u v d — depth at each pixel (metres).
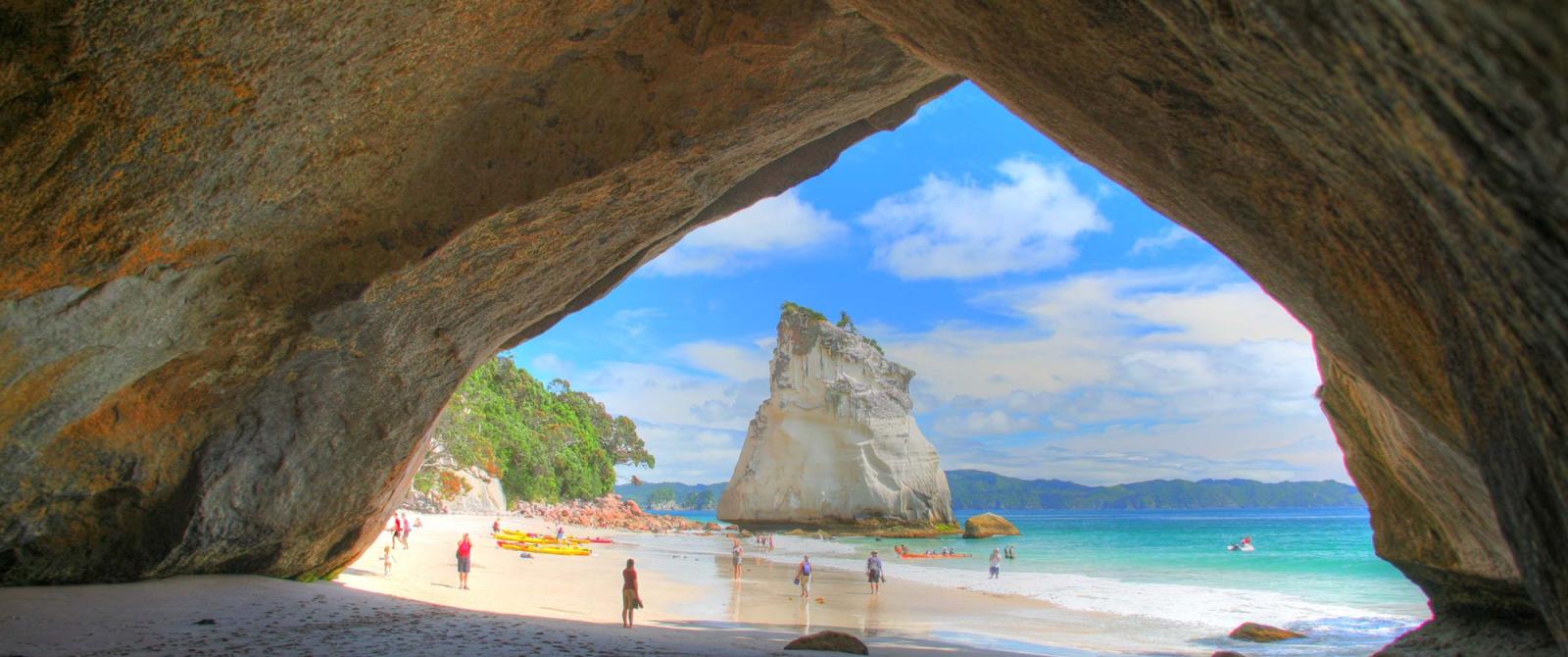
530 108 10.62
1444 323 3.62
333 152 9.66
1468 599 10.73
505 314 13.42
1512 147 1.95
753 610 21.23
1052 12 4.97
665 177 11.77
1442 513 9.79
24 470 10.27
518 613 16.59
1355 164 3.56
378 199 10.51
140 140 8.10
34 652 8.28
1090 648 15.88
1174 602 25.06
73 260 8.48
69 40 7.17
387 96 9.43
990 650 15.12
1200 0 3.18
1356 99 2.69
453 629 12.40
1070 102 5.87
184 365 11.07
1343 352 5.96
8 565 10.99
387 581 19.62
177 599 11.73
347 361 12.15
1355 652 15.46
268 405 12.15
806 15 10.26
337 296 10.95
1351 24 2.32
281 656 9.05
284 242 10.36
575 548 38.56
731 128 11.32
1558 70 1.61
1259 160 4.74
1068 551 58.62
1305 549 60.34
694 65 10.63
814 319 77.44
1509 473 3.12
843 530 72.50
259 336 11.12
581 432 90.25
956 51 6.46
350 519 14.56
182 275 9.67
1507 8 1.61
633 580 15.68
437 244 10.93
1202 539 77.94
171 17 7.36
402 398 13.41
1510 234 2.23
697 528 76.06
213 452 12.02
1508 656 9.74
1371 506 11.84
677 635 14.23
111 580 11.98
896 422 74.44
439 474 58.66
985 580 33.28
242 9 7.60
